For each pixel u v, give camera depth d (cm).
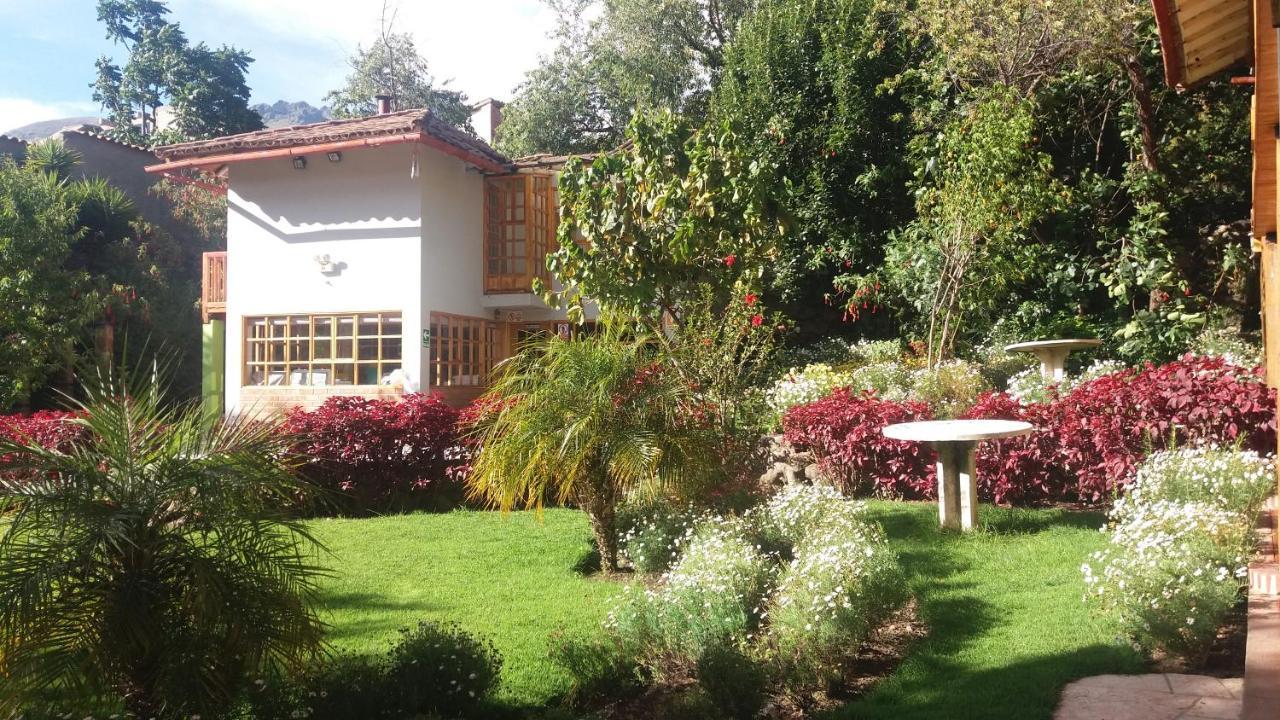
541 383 744
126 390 438
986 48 1429
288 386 1661
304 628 438
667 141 1095
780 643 497
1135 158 1541
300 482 480
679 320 1041
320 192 1661
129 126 3716
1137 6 1334
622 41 2428
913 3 1692
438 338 1655
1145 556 498
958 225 1330
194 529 429
